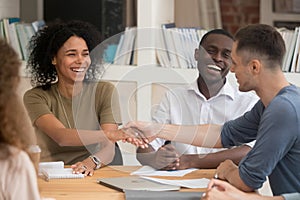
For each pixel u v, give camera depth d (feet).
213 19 20.84
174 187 8.89
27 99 11.28
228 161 9.43
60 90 11.44
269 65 8.61
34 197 6.48
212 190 8.27
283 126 8.24
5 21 14.92
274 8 20.39
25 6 16.12
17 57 6.56
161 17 14.73
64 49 11.20
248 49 8.62
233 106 10.69
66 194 8.63
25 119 6.75
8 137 6.45
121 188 8.84
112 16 15.58
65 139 10.63
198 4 19.90
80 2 15.60
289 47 13.64
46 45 11.49
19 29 14.79
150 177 9.55
